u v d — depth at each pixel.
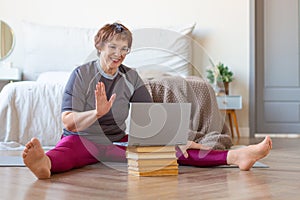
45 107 4.23
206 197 1.78
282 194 1.85
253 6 6.36
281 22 6.66
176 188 1.98
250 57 6.36
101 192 1.88
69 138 2.59
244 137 6.19
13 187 2.01
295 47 6.63
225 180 2.21
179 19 6.41
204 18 6.39
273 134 6.64
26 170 2.58
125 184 2.08
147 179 2.23
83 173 2.43
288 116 6.64
